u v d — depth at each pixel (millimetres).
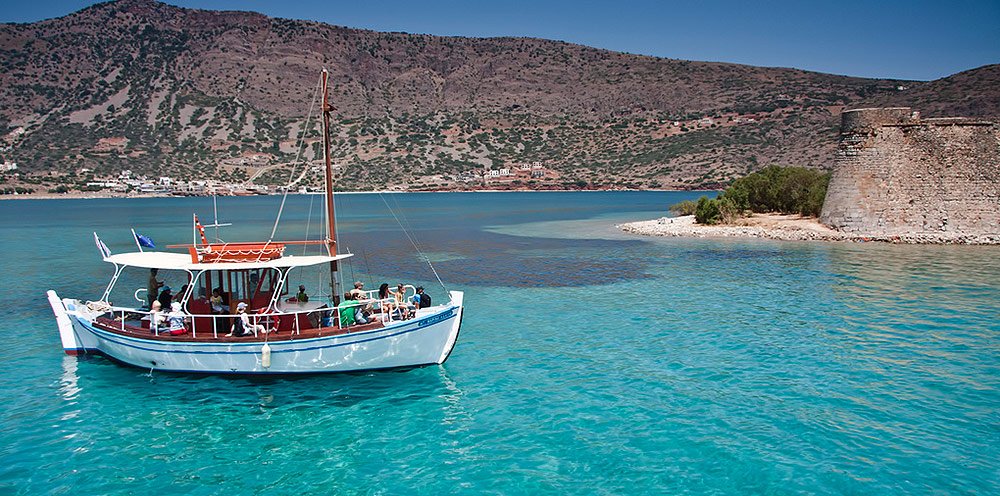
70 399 17484
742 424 15250
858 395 16953
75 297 32031
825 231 53125
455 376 18984
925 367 19141
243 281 19312
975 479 12594
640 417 15781
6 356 21375
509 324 25375
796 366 19438
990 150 49375
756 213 69562
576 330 24250
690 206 78688
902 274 35219
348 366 18594
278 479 13125
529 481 12844
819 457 13562
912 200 50594
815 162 171375
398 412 16391
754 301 29031
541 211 113250
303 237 64938
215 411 16594
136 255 21469
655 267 39969
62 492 12633
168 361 18953
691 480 12758
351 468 13547
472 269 40406
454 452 14172
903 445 14023
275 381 18562
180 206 148500
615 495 12273
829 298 29297
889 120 51281
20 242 60594
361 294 20312
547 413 16156
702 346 21766
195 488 12797
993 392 17000
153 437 15117
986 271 35688
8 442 14828
